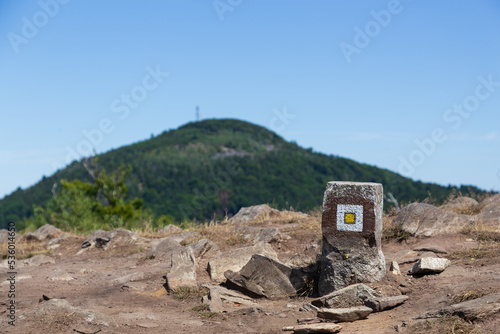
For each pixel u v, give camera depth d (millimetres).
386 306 6086
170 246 10852
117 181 25844
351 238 6824
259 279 7391
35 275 9586
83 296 7688
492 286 5902
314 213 13594
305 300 6965
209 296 7051
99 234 12617
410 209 9797
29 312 6191
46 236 14250
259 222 13055
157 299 7355
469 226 9219
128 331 5723
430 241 8945
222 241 11070
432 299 6141
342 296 6309
